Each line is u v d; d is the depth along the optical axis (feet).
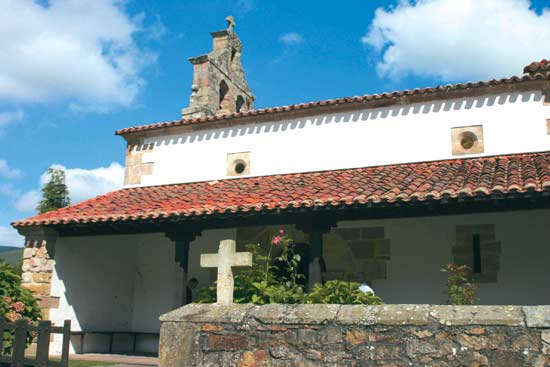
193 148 46.62
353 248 38.83
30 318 35.58
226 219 34.88
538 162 33.73
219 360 17.98
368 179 36.17
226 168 44.96
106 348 43.47
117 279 45.06
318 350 16.97
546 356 14.73
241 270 23.80
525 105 37.73
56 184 90.74
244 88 58.08
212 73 52.03
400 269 37.37
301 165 42.60
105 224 37.01
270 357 17.44
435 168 36.78
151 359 37.81
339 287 24.06
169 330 18.93
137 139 48.93
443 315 16.12
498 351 15.23
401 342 16.19
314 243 32.40
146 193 44.01
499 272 34.86
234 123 45.50
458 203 29.73
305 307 17.92
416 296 36.52
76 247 42.11
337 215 32.58
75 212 39.73
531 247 34.53
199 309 19.21
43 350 22.17
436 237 36.91
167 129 47.50
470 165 36.27
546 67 36.78
